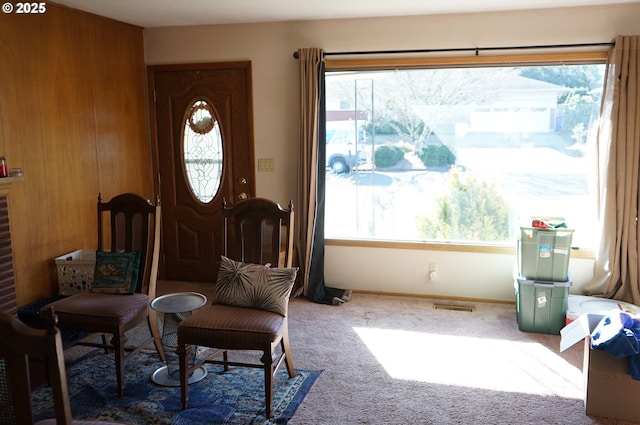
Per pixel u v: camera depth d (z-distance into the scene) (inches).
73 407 109.6
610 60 153.2
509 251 169.8
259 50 183.0
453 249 174.7
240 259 123.0
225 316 107.3
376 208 183.6
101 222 133.9
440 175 176.9
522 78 166.1
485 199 173.9
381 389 117.0
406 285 181.2
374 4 152.7
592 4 153.6
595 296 157.6
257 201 121.6
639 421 103.2
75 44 159.5
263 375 124.0
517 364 129.1
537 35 160.7
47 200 150.6
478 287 174.7
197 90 190.4
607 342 101.3
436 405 110.2
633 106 149.1
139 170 191.9
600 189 157.2
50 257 152.1
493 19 163.0
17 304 141.1
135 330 153.3
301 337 146.6
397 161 179.8
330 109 182.5
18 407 63.6
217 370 126.6
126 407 109.5
